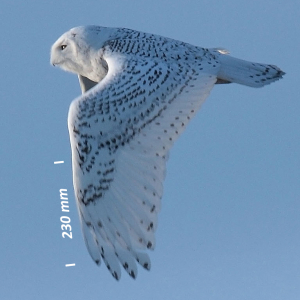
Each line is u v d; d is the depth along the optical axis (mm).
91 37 13344
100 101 11703
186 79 12266
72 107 11680
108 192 11336
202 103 12094
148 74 12109
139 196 11203
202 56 12734
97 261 11125
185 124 11812
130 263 10992
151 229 11016
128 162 11414
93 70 13484
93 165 11469
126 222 11133
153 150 11492
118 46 12922
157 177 11305
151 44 12789
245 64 12875
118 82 11953
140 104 11773
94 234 11250
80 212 11391
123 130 11586
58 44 13664
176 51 12664
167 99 11953
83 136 11586
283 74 12875
